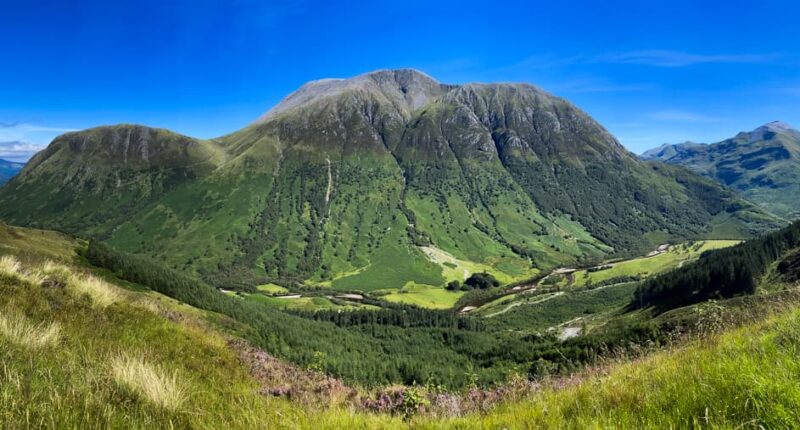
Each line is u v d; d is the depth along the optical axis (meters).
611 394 5.54
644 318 144.38
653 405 4.63
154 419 5.20
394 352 128.50
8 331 7.18
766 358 4.85
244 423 5.78
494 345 132.38
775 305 8.61
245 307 146.75
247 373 12.16
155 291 114.50
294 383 11.35
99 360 7.18
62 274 15.48
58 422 4.45
